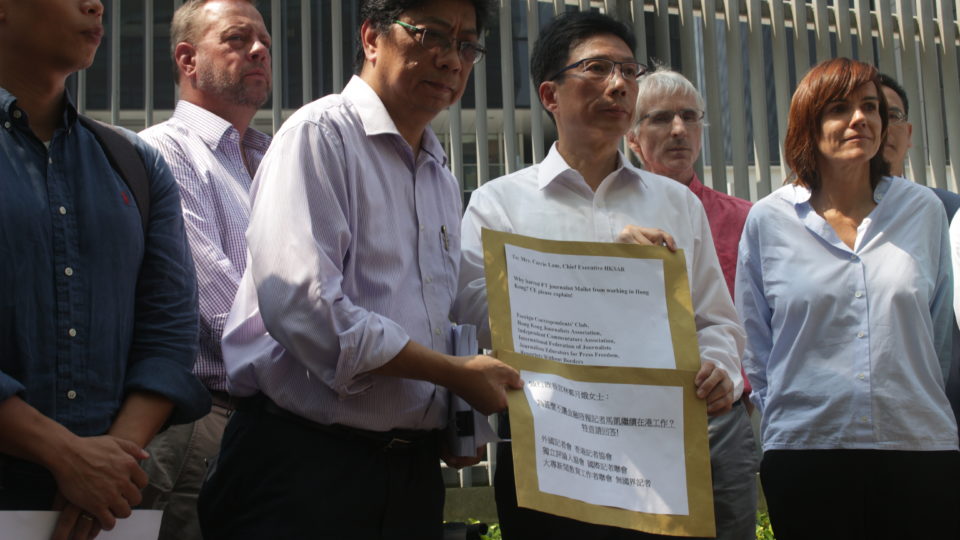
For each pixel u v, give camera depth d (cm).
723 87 577
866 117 309
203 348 289
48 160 204
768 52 616
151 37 461
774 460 308
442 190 252
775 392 311
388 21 235
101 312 203
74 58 208
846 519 298
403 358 212
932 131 555
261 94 330
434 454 242
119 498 188
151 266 222
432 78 235
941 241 315
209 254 291
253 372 227
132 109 546
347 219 224
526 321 232
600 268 243
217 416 292
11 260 191
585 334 236
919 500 291
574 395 229
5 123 200
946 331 312
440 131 572
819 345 305
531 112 502
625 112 274
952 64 563
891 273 302
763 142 528
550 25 288
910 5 558
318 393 220
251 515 221
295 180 218
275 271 212
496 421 428
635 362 235
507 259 235
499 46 564
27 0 203
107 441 191
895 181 317
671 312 242
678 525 222
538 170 287
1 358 190
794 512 304
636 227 254
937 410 294
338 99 236
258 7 529
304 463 220
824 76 315
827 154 314
